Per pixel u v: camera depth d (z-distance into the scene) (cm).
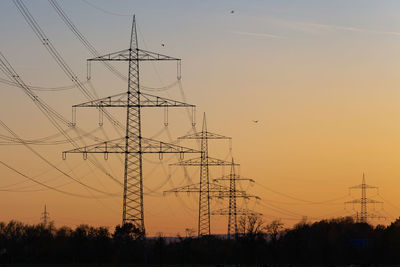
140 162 15562
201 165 19675
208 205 19925
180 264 19212
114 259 18612
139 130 15488
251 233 19712
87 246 18712
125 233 18712
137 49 15212
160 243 19425
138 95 15338
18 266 17125
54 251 18875
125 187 15538
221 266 17412
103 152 15300
